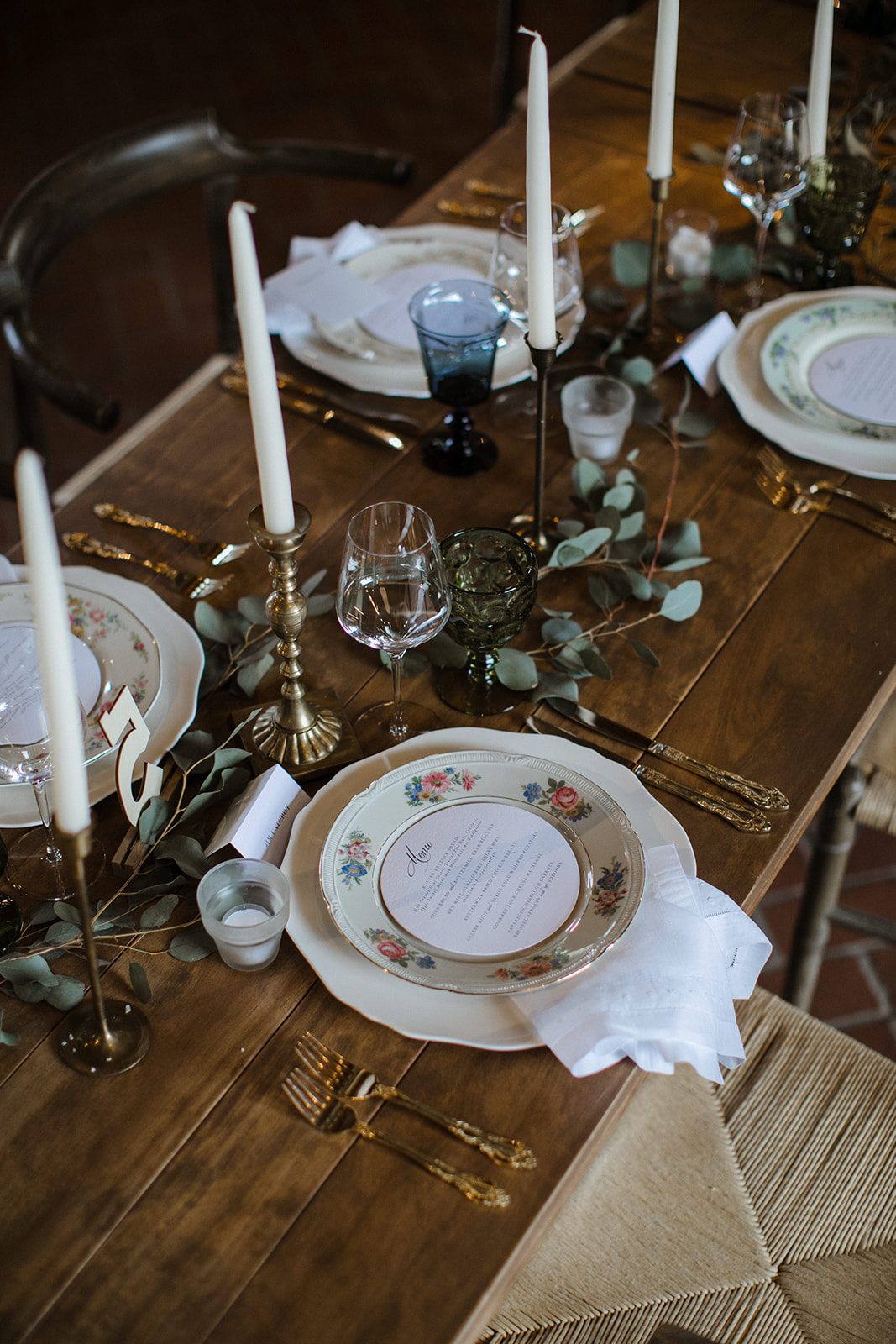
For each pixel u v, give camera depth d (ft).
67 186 5.41
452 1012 2.60
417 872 2.84
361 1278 2.27
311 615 3.54
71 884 2.94
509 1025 2.57
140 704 3.26
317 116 11.51
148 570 3.78
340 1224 2.34
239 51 12.45
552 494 4.01
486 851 2.88
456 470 4.10
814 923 4.86
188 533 3.90
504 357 4.45
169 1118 2.51
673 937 2.66
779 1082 3.69
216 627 3.46
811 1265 3.29
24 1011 2.71
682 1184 3.45
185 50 12.50
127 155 5.59
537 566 3.37
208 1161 2.44
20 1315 2.24
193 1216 2.36
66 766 2.08
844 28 5.91
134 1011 2.68
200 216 10.61
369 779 3.09
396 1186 2.39
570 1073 2.55
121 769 2.69
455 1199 2.37
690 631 3.55
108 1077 2.57
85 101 11.82
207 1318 2.23
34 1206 2.38
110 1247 2.32
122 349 9.27
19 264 5.15
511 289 3.91
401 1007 2.61
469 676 3.43
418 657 3.49
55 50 12.56
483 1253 2.30
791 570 3.74
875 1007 6.09
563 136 5.63
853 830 4.57
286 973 2.76
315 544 3.87
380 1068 2.57
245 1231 2.34
